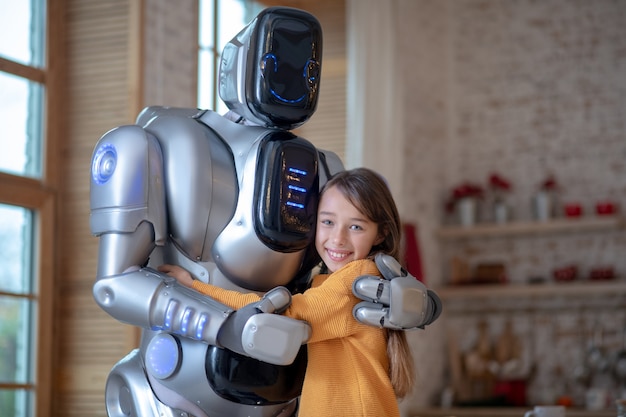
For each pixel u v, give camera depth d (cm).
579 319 536
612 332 528
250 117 188
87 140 378
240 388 180
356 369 179
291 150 184
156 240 182
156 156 181
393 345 186
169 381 182
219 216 183
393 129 491
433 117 564
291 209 183
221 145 189
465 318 558
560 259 544
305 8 501
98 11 382
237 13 447
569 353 536
